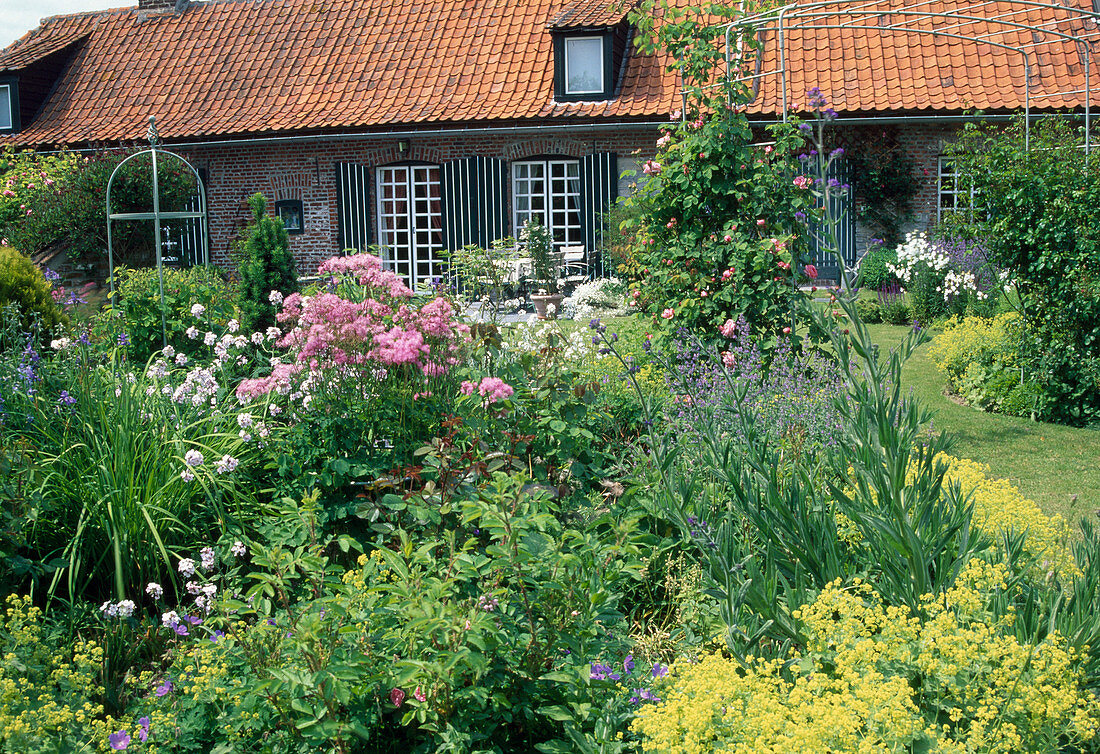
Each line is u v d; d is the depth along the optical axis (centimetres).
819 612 299
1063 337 762
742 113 683
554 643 303
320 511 408
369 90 1758
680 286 681
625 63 1686
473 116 1630
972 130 901
